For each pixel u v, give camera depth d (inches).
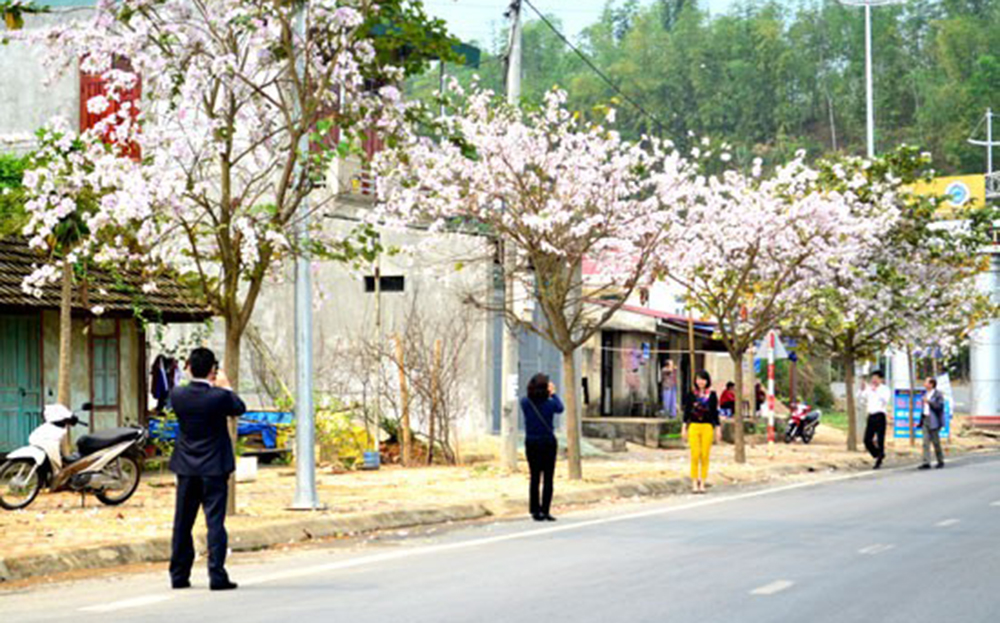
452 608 419.5
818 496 892.0
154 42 663.8
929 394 1236.5
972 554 565.3
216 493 467.8
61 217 683.4
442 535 658.8
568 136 930.7
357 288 1150.3
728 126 4854.8
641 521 716.7
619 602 433.1
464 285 1119.6
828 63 5054.1
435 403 1098.7
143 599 442.9
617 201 933.2
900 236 1411.2
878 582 482.3
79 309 865.5
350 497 796.0
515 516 762.8
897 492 922.7
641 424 1378.0
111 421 960.3
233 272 675.4
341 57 679.1
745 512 769.6
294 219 712.4
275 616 404.5
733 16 5113.2
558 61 3850.9
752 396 1603.1
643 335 1630.2
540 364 1234.0
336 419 1039.0
